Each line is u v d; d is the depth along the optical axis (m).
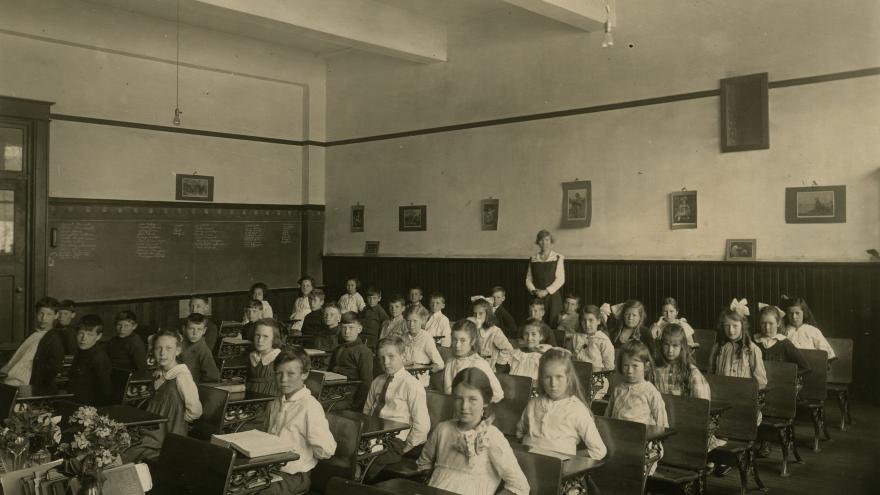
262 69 15.83
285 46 16.19
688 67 11.12
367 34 13.18
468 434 3.86
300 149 16.94
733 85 10.61
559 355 4.52
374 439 4.73
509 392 5.98
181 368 5.34
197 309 9.43
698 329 10.08
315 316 10.86
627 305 7.75
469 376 3.88
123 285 13.91
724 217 10.77
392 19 13.59
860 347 9.51
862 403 9.42
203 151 15.16
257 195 16.11
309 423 4.43
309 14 12.30
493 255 13.83
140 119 14.18
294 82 16.50
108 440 3.21
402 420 5.23
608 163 12.09
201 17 14.06
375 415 5.39
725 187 10.77
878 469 6.55
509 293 13.49
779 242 10.25
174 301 14.64
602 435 4.46
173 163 14.67
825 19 9.79
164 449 3.91
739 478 6.32
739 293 10.55
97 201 13.52
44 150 12.50
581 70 12.45
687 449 4.90
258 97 16.09
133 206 14.05
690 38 11.10
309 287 13.05
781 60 10.20
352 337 7.09
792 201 10.12
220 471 3.60
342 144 16.70
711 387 5.93
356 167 16.41
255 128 16.05
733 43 10.65
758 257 10.43
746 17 10.51
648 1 11.53
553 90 12.85
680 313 11.15
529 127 13.22
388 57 15.70
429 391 5.65
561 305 11.42
